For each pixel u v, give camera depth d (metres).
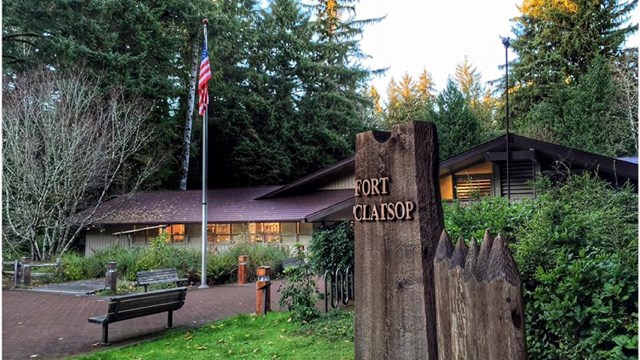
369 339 3.93
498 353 2.60
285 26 30.66
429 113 29.27
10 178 17.97
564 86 27.03
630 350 3.52
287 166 28.52
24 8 18.92
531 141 14.27
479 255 2.80
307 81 30.02
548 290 4.03
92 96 19.19
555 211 4.74
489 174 15.85
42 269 16.34
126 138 20.91
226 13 27.83
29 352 6.77
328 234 9.24
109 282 13.33
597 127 23.62
